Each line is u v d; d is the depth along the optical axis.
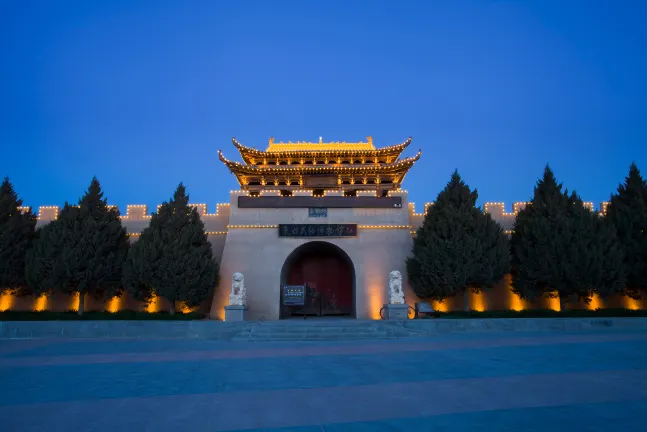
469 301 31.59
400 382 10.81
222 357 15.52
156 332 23.22
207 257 29.42
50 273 27.38
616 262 27.64
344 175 36.94
